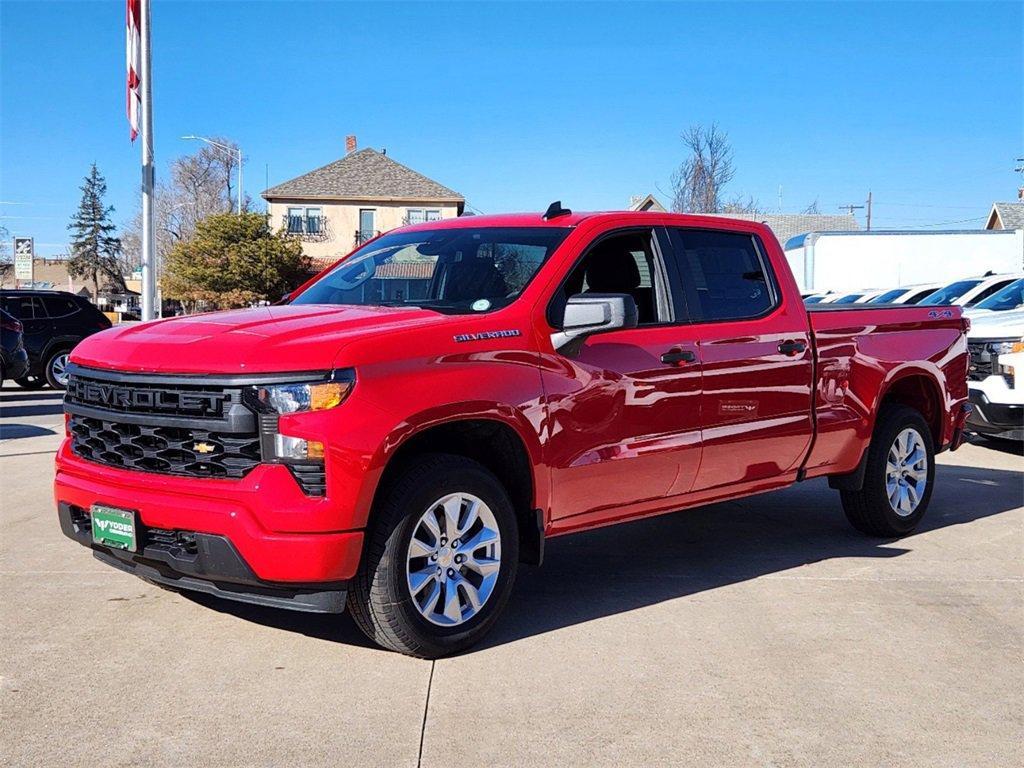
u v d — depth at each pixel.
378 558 3.99
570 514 4.73
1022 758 3.37
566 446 4.59
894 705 3.80
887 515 6.37
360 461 3.85
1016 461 9.78
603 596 5.19
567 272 4.79
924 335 6.64
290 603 3.95
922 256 26.69
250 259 53.72
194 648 4.33
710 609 4.97
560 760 3.31
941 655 4.34
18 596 5.05
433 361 4.14
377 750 3.37
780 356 5.59
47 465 9.21
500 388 4.30
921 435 6.58
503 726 3.57
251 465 3.88
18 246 27.19
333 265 5.85
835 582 5.48
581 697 3.83
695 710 3.72
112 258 105.38
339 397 3.87
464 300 4.80
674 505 5.24
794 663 4.22
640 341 4.94
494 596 4.36
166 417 4.00
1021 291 12.66
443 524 4.20
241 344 4.00
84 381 4.41
